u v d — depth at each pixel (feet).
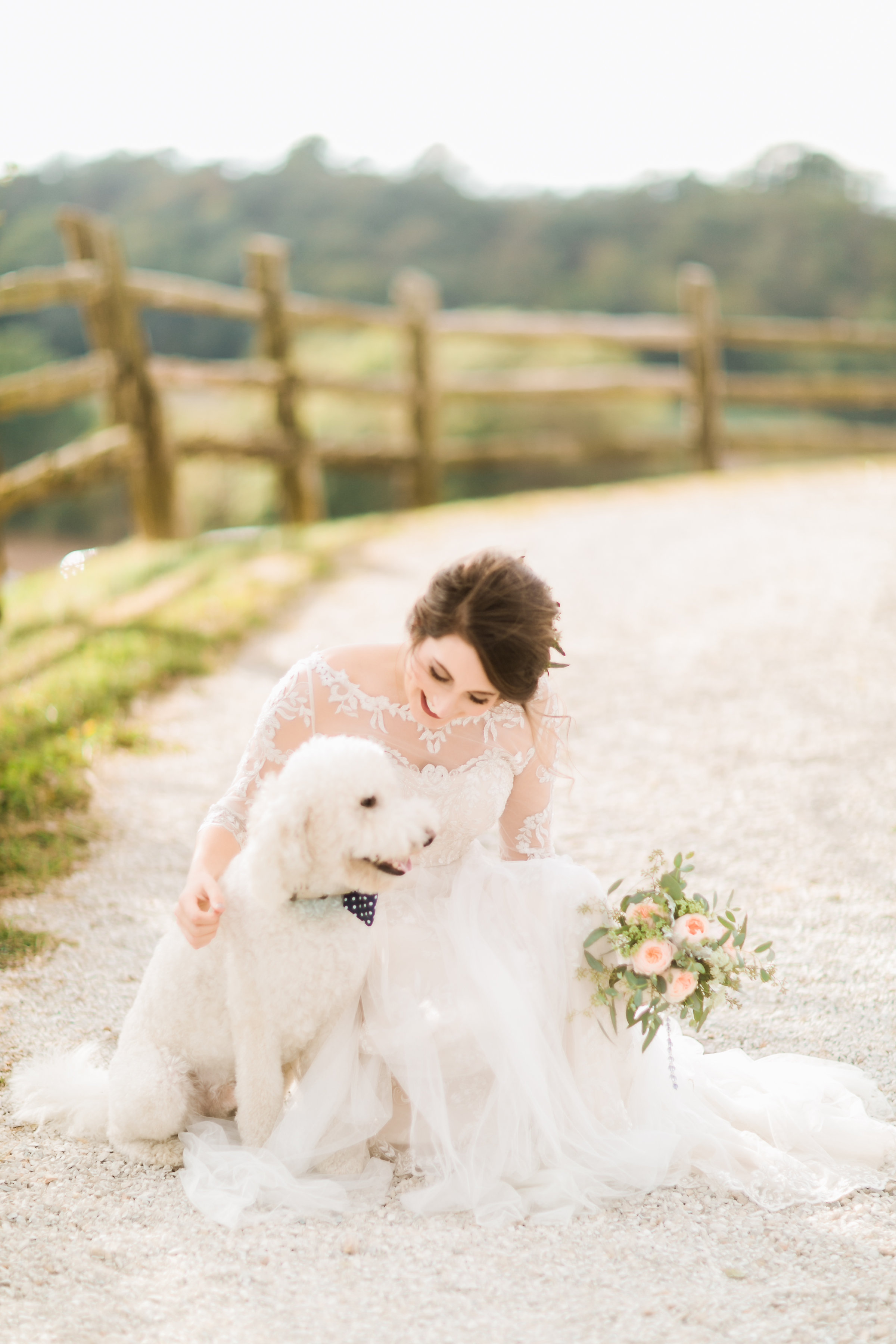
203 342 90.84
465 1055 7.92
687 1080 8.48
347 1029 7.80
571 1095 7.95
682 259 92.79
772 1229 7.34
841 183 105.29
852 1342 6.30
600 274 92.84
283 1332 6.39
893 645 19.01
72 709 16.21
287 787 6.78
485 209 100.53
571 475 77.87
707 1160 7.99
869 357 88.28
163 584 23.88
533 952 8.11
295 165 105.19
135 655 18.67
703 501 31.89
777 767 15.12
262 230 100.01
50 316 77.05
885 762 15.03
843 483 32.78
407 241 97.66
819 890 12.00
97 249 26.66
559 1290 6.76
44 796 13.82
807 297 89.71
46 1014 9.68
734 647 19.74
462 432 72.69
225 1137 7.89
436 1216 7.47
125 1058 7.82
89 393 26.27
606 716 17.21
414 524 30.86
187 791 14.55
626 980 7.82
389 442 35.04
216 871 7.68
